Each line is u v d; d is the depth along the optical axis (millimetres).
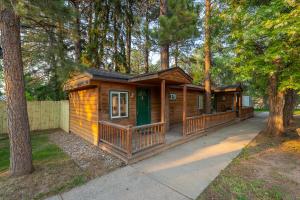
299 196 3193
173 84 8000
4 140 7609
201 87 12398
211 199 3139
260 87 10812
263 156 5371
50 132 9500
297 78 5730
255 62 6051
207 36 9375
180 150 6004
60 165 4719
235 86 13633
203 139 7621
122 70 13344
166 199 3152
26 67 11266
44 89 13125
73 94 8953
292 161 4949
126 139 4984
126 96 7559
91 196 3279
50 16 4227
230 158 5188
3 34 3941
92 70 7176
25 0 3592
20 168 4125
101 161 4988
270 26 4742
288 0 4406
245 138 7773
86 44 12359
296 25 4434
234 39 6875
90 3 12094
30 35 6180
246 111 15039
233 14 6188
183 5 8859
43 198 3242
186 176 4031
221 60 7188
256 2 6559
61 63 5379
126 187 3576
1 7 3697
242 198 3146
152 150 5457
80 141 7352
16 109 4082
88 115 7301
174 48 14898
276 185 3586
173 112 10539
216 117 9859
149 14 13742
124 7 13102
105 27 12266
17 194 3369
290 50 5105
